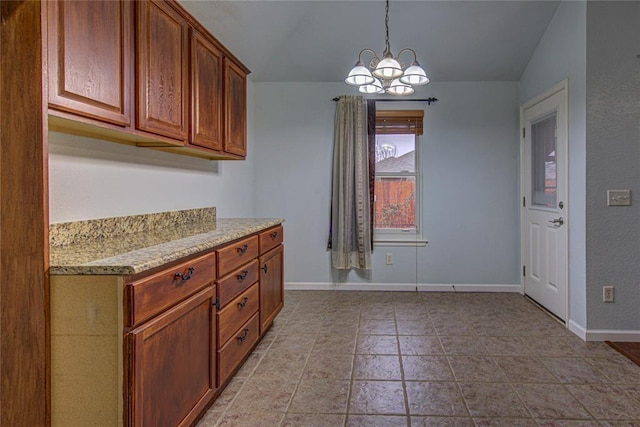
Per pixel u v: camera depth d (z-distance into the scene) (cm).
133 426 121
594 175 268
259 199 421
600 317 270
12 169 119
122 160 203
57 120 137
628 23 263
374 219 412
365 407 188
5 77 119
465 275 409
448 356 246
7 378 122
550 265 331
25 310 121
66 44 129
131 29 165
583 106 271
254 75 401
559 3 310
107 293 120
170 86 194
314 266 420
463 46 362
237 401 194
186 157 271
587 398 194
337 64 389
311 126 414
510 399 194
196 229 227
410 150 413
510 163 402
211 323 180
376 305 361
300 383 212
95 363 121
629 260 268
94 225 181
